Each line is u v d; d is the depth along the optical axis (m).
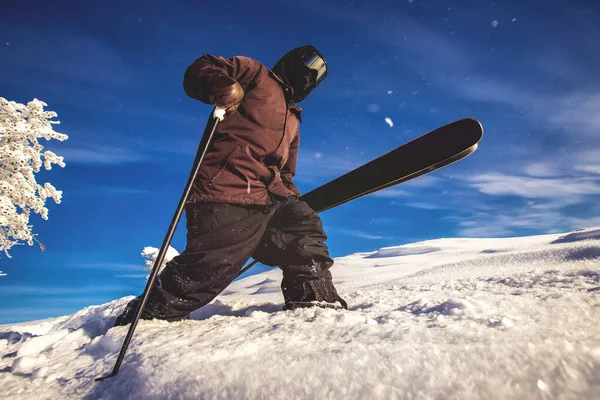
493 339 0.98
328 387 0.80
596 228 5.22
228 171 1.98
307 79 2.22
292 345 1.18
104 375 1.25
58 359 1.55
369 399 0.73
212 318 1.85
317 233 2.18
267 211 2.05
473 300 1.64
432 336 1.10
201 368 1.02
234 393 0.86
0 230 3.93
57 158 4.21
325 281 2.14
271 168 2.11
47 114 4.15
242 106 2.02
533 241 9.55
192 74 1.89
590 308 1.34
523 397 0.66
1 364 1.65
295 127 2.28
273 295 3.38
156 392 0.98
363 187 2.59
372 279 5.20
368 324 1.39
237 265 1.96
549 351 0.81
